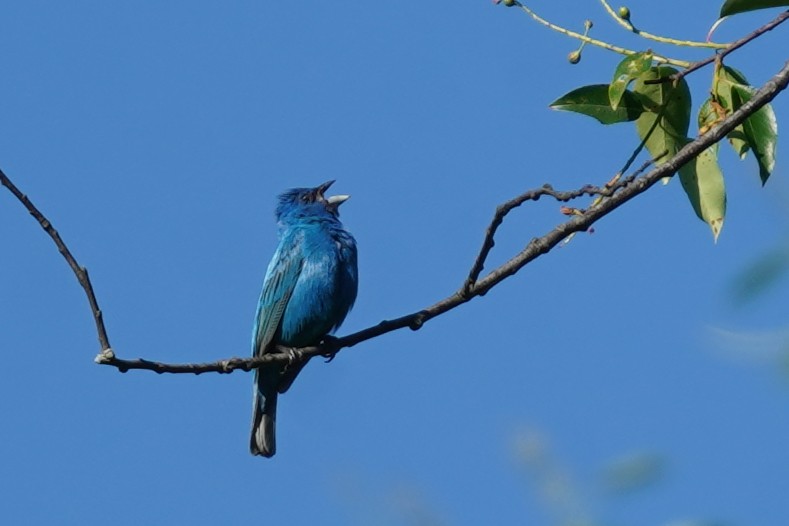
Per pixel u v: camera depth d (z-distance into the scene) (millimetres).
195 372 10281
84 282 9648
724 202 10375
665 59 10414
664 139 10719
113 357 9680
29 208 9461
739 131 10141
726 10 10273
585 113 10570
